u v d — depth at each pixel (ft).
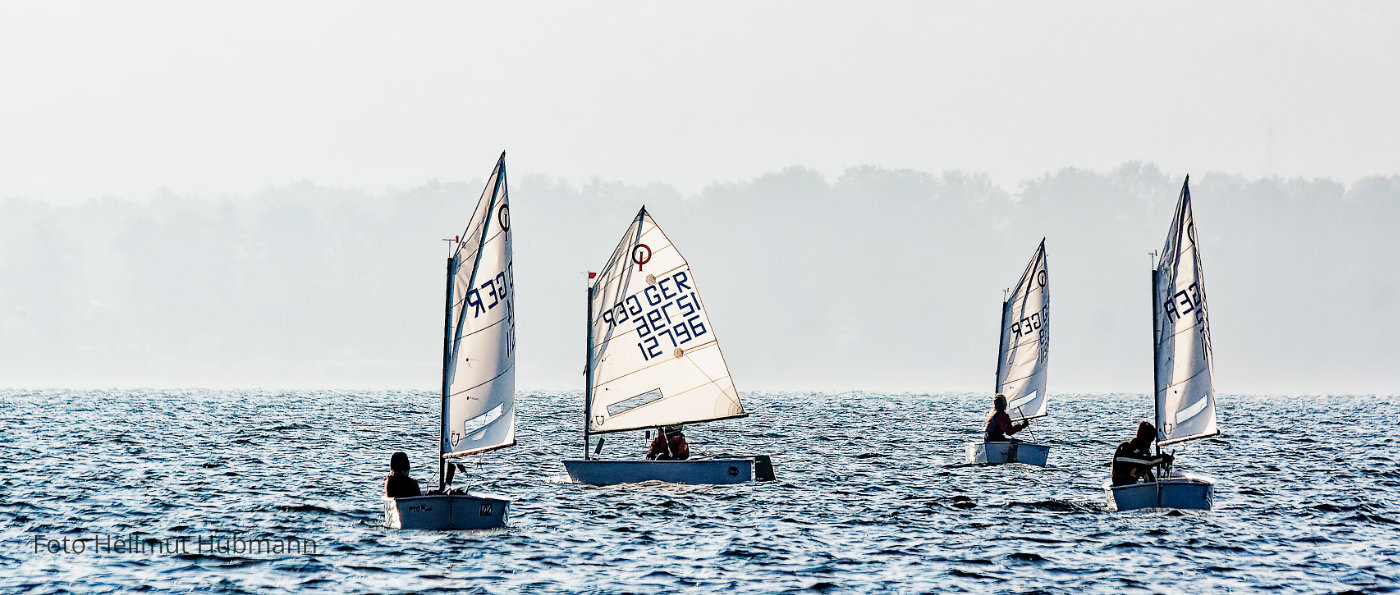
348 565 342.23
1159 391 493.77
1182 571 343.46
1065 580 334.03
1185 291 490.90
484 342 394.32
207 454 644.27
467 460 606.14
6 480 511.81
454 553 357.61
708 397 497.46
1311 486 515.50
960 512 437.58
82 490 483.92
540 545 369.09
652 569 342.64
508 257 397.39
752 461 500.33
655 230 494.18
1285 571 343.87
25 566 340.18
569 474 495.82
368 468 579.07
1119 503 438.40
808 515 427.74
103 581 324.39
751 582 330.54
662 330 495.82
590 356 497.05
